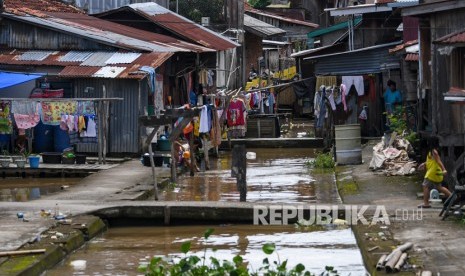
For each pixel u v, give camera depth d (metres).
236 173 21.77
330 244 17.42
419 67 25.05
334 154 31.58
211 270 12.55
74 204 20.42
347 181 25.42
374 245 15.75
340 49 46.47
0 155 29.78
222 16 54.28
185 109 25.61
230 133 38.69
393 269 13.63
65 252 16.33
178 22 43.53
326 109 36.53
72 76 31.02
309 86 51.44
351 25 41.28
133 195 22.36
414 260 14.33
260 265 15.59
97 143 30.70
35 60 32.16
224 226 19.58
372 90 37.09
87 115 29.17
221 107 37.28
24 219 18.41
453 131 20.55
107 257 16.45
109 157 31.55
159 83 34.06
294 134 43.66
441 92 20.61
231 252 16.83
